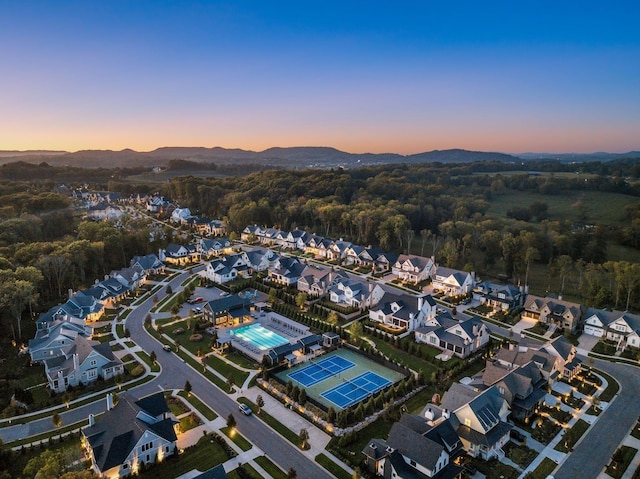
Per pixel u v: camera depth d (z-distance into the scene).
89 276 116.94
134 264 120.25
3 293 75.88
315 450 50.34
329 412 55.34
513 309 97.12
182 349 77.31
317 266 134.38
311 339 78.25
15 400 60.22
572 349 69.44
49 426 54.62
